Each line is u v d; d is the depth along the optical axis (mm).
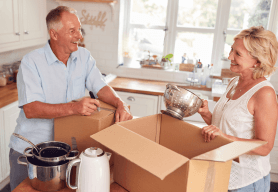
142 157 801
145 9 3557
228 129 1277
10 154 1460
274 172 2895
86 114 1120
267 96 1150
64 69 1463
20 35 2641
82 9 3408
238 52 1209
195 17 3469
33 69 1361
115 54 3529
